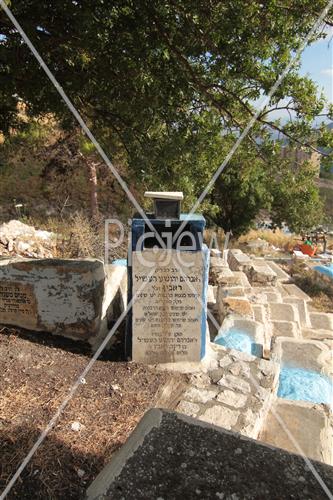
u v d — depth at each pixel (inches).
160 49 149.9
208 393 124.5
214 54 144.9
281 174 175.8
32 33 131.0
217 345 155.0
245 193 570.6
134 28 143.6
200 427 64.0
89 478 84.4
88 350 140.9
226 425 110.8
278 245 643.5
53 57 148.6
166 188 169.0
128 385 124.9
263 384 131.6
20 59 140.5
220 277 291.6
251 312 209.5
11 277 141.9
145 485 53.9
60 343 141.5
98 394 118.0
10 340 136.8
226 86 162.2
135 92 158.6
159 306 135.4
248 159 181.2
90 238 344.2
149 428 63.6
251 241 633.6
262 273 343.9
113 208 567.8
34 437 94.4
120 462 57.6
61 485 81.0
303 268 464.4
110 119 188.2
